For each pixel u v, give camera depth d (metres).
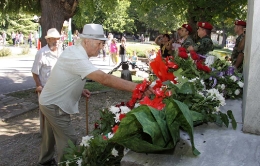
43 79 4.46
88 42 3.10
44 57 4.39
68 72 3.14
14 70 14.41
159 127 1.70
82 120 6.04
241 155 1.78
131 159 1.76
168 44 6.60
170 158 1.76
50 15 6.86
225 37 41.25
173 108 1.78
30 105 7.10
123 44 17.09
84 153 2.15
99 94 8.60
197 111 2.19
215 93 2.25
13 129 5.59
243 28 5.54
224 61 3.59
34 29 36.62
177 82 2.46
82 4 8.18
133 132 1.76
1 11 8.55
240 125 2.27
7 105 7.10
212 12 6.87
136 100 2.39
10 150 4.58
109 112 2.44
